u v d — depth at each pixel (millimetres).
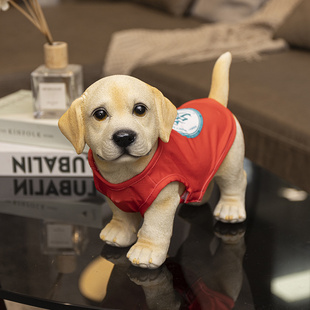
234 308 682
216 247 809
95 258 778
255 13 2082
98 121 636
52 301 686
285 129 1320
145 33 1957
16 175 1054
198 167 731
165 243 732
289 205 939
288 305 689
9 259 780
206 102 825
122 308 675
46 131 1039
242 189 859
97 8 2596
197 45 1915
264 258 788
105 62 1860
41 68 1100
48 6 2664
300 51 1863
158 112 655
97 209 944
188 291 710
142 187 687
